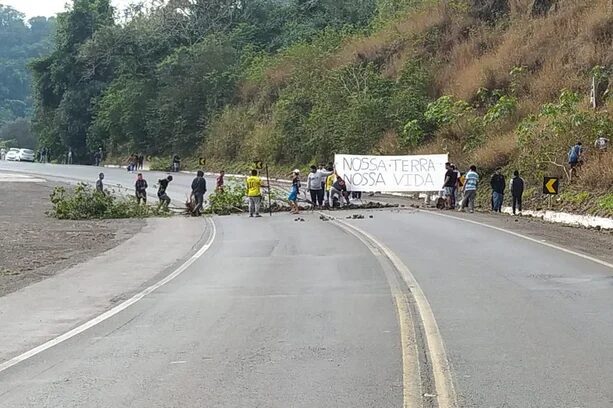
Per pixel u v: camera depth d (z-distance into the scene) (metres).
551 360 8.38
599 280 13.79
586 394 7.14
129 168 68.94
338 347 9.20
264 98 65.50
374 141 47.31
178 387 7.69
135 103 78.75
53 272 17.17
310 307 11.90
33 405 7.23
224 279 15.29
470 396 7.12
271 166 58.78
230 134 66.44
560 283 13.50
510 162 34.62
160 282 15.21
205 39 75.88
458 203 34.06
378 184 36.09
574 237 21.56
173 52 78.12
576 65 37.84
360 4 76.62
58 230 27.88
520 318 10.61
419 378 7.76
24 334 10.67
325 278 14.87
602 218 24.36
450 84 46.38
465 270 15.26
